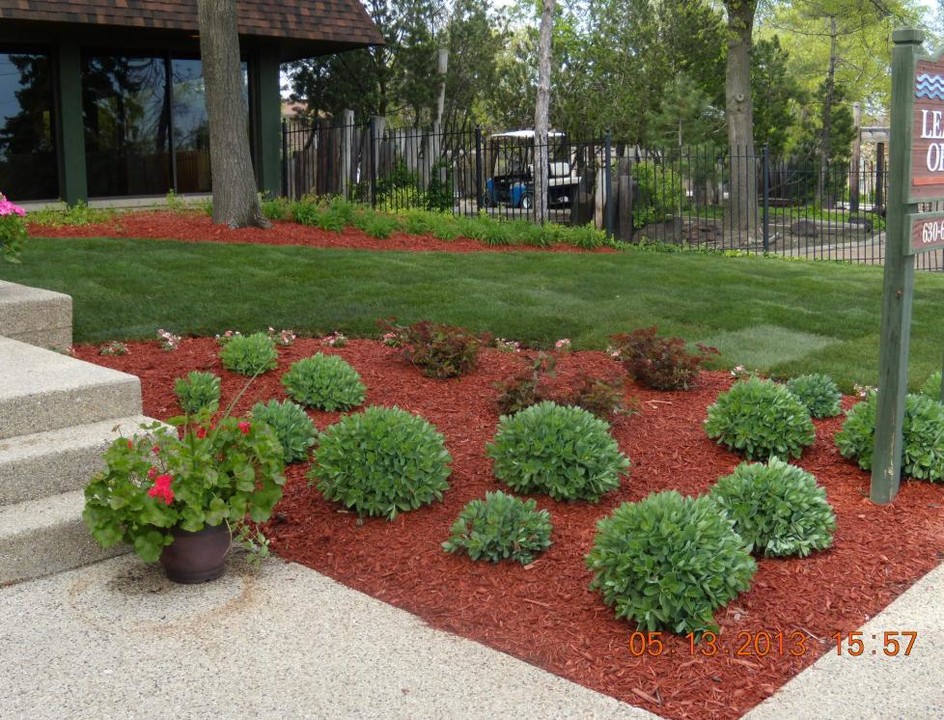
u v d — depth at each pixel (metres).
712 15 27.30
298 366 6.00
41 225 12.22
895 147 4.36
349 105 26.92
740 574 3.55
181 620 3.57
